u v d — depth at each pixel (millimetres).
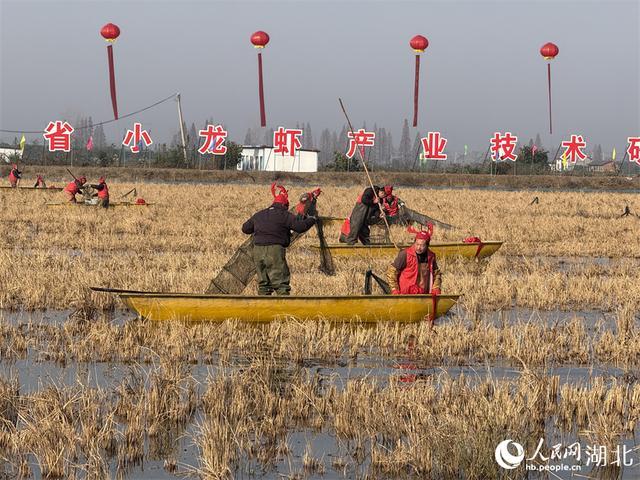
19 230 39062
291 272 27094
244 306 18609
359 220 30844
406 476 10727
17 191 64500
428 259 19422
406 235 36281
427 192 82750
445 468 10711
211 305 18562
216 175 108812
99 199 49844
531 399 12930
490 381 14039
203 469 10633
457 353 17125
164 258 29812
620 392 13367
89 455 11000
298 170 128250
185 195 69000
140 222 42531
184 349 16625
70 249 33562
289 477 10656
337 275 25375
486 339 17766
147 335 17609
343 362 16312
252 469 10891
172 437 11906
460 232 40594
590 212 59844
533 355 16703
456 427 11062
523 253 35500
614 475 10898
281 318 18719
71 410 12227
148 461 11086
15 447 11172
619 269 30062
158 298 18469
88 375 14711
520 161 142000
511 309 22188
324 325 18562
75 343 17016
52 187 66562
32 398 12555
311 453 11398
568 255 35531
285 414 12711
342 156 128250
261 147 128125
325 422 12602
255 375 13984
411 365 16156
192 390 13477
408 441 11539
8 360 15953
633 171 167875
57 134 118750
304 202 29328
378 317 18875
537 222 49000
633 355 17328
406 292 19219
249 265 20703
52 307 21078
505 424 11523
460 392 13297
